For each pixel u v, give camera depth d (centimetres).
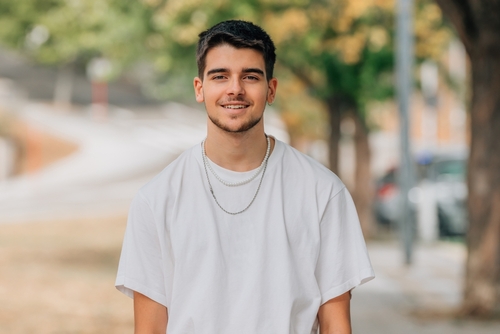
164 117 5819
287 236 285
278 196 286
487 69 948
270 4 1742
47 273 1304
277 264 281
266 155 289
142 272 287
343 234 294
